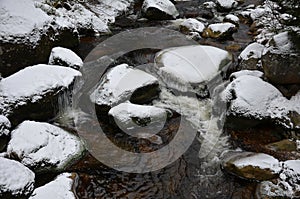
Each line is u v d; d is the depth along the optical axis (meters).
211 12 8.39
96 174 4.12
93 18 7.28
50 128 4.40
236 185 4.04
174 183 4.09
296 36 4.86
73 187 3.88
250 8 8.48
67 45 6.20
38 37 5.48
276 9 6.36
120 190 3.97
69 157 4.21
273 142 4.54
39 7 6.66
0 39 5.09
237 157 4.22
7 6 5.44
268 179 3.95
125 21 7.78
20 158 3.99
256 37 6.87
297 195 3.72
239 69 5.77
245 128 4.72
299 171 3.85
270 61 4.93
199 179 4.14
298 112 4.62
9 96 4.58
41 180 4.00
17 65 5.29
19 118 4.61
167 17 7.86
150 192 3.97
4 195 3.46
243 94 4.75
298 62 4.74
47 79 4.84
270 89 4.82
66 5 7.25
